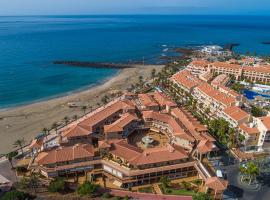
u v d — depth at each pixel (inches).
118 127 4655.5
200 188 3686.0
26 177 3855.8
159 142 4793.3
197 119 5615.2
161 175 3806.6
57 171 3784.5
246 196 3580.2
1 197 3420.3
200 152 4045.3
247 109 5821.9
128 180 3676.2
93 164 3890.3
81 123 4832.7
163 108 5871.1
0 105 6983.3
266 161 4352.9
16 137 5300.2
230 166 4195.4
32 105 7012.8
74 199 3447.3
